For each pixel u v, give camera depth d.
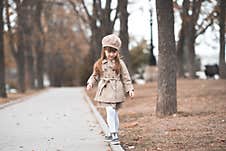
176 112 11.80
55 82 68.44
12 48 34.69
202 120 10.38
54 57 67.00
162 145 7.87
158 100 11.85
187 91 18.91
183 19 26.52
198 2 25.81
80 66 58.78
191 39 28.56
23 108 19.41
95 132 10.85
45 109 18.69
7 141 9.48
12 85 62.50
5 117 15.08
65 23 51.69
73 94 33.84
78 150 8.27
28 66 43.25
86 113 16.56
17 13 29.39
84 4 29.39
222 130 8.91
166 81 11.71
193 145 7.63
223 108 12.49
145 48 59.34
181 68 32.22
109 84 8.20
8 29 29.77
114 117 8.24
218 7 24.42
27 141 9.46
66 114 16.14
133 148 7.86
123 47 21.67
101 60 8.23
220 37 24.62
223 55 24.97
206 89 18.86
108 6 25.34
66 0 33.31
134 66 58.59
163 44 11.61
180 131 9.17
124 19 21.53
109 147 8.53
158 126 10.16
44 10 37.72
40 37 42.34
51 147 8.65
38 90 41.94
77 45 62.56
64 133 10.70
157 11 11.67
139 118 12.18
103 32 25.59
